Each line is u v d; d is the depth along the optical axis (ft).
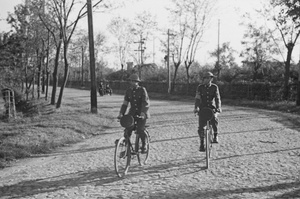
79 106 85.76
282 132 42.11
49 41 99.09
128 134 23.39
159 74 197.36
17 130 40.06
